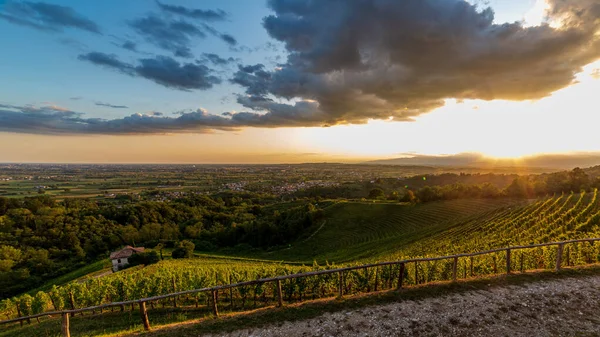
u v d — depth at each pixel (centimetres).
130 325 1825
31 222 8588
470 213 7625
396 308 1299
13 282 5925
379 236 7575
